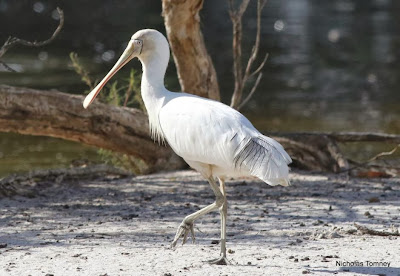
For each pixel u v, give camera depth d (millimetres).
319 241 10242
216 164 9094
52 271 8812
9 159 19422
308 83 30594
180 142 9398
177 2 14641
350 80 31062
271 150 8641
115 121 15266
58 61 34438
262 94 28578
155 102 10156
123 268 8906
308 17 49094
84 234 10859
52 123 14750
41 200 13477
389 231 10664
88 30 44156
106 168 15500
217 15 50906
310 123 23906
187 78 15602
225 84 30109
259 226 11211
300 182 14539
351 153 20125
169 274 8594
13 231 11109
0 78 30047
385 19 47375
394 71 32719
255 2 55938
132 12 51719
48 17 49000
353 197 13133
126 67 32938
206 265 9016
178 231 9477
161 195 13727
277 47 38781
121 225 11453
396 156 19688
